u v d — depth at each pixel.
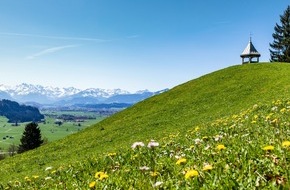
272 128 10.36
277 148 6.22
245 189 4.69
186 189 5.20
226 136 10.60
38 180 11.30
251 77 59.41
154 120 48.94
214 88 58.41
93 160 10.91
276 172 5.10
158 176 6.53
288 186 4.35
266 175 4.98
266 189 4.50
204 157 7.41
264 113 18.25
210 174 5.39
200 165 6.72
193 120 42.16
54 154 39.97
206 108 48.38
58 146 46.06
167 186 5.63
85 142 45.38
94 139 45.91
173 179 5.97
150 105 59.28
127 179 7.03
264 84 53.22
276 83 51.19
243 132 11.12
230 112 39.25
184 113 48.78
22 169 33.84
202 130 16.31
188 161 7.36
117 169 8.77
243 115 19.64
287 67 61.88
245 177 5.13
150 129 43.62
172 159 8.18
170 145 11.84
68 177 9.68
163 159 8.30
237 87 55.25
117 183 6.67
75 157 34.00
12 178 27.47
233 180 4.88
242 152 6.84
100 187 6.68
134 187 6.25
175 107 53.50
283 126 10.34
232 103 47.16
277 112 16.78
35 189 9.95
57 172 11.16
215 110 45.72
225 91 54.78
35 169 31.66
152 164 8.04
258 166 5.61
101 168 9.70
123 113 59.16
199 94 57.16
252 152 6.68
